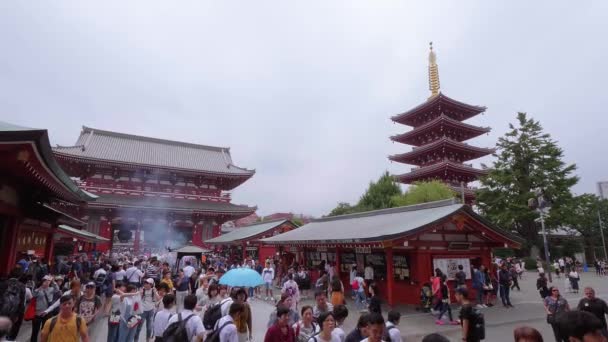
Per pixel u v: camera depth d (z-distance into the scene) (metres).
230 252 46.59
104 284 16.58
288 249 32.12
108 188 50.06
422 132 63.97
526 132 53.69
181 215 52.56
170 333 6.78
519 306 19.22
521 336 3.91
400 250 19.78
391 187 58.62
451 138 63.41
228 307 8.27
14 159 9.32
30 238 19.16
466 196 58.78
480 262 20.47
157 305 11.65
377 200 57.34
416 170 61.75
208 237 53.75
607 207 64.56
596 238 63.69
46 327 6.81
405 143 69.81
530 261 47.44
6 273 14.25
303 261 29.53
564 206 48.75
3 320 5.06
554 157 51.53
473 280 19.00
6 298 9.43
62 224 24.55
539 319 16.12
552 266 46.19
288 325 6.74
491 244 20.69
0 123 10.18
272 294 23.30
